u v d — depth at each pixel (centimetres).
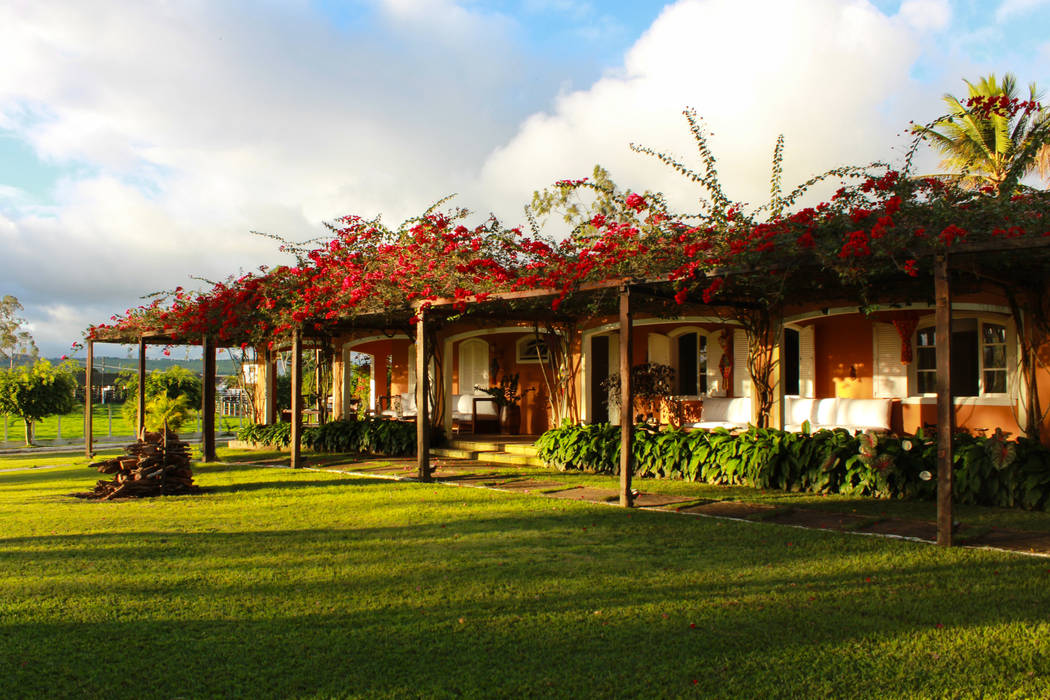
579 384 1283
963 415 1066
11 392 2116
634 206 775
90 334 1605
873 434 853
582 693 337
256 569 553
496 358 1714
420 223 1027
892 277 818
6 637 412
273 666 370
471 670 363
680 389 1419
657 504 814
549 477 1066
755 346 1051
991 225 564
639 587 495
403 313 1101
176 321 1350
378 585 507
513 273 927
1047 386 811
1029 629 403
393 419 1631
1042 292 816
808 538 633
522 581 512
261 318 1239
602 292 856
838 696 330
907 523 688
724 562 559
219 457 1466
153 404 1379
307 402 2106
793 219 652
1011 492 748
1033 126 1741
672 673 356
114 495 939
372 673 361
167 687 348
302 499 900
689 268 711
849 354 1231
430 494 916
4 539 675
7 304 3403
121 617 445
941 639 392
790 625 418
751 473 923
